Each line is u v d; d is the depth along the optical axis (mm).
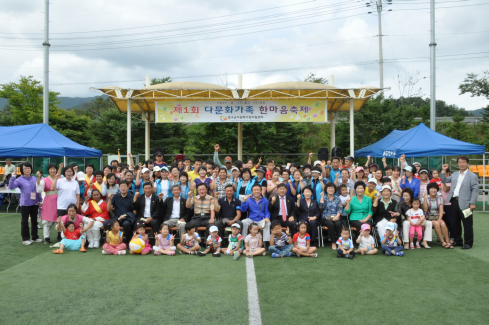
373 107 20547
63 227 6672
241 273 5191
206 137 20969
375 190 7336
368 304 4004
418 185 7395
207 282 4773
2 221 9859
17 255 6258
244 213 7199
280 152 21250
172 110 12352
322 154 10539
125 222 6789
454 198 6906
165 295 4285
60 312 3797
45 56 17078
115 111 23797
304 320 3588
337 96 12359
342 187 7207
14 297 4230
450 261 5840
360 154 15211
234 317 3662
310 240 6715
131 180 7594
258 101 12273
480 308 3896
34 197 7188
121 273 5195
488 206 12750
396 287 4570
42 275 5094
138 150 22500
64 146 11531
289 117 12289
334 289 4496
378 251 6566
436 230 6945
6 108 31844
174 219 7008
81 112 43031
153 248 6383
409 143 12180
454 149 11539
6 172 12125
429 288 4531
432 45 15562
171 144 22906
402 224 6793
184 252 6449
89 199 7094
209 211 7082
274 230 6246
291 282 4773
